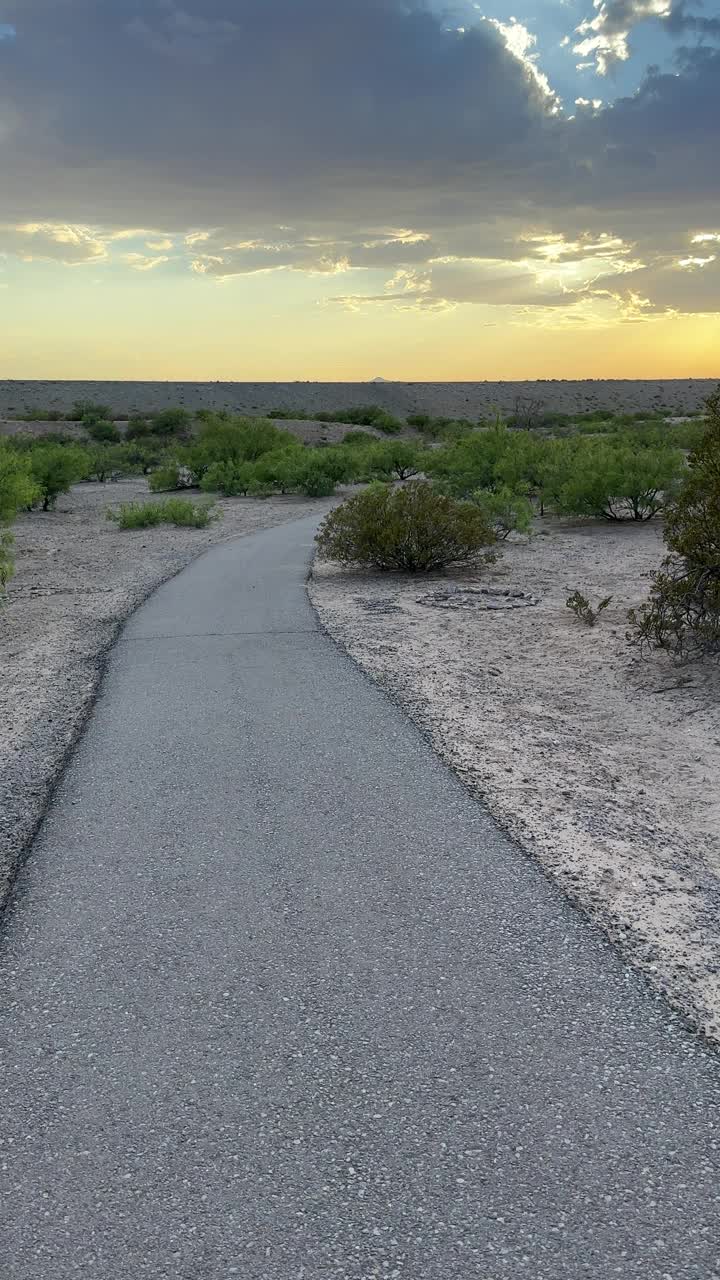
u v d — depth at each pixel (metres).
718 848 4.91
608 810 5.29
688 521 9.29
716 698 7.77
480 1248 2.31
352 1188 2.51
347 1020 3.26
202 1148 2.68
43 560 19.52
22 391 139.38
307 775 5.74
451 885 4.26
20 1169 2.62
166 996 3.44
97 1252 2.33
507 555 18.52
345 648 9.77
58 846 4.79
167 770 5.89
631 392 168.25
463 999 3.38
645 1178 2.53
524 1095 2.87
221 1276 2.26
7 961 3.73
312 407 146.88
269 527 24.58
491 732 6.73
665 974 3.55
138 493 39.84
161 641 10.30
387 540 15.59
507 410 144.75
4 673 9.11
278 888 4.26
